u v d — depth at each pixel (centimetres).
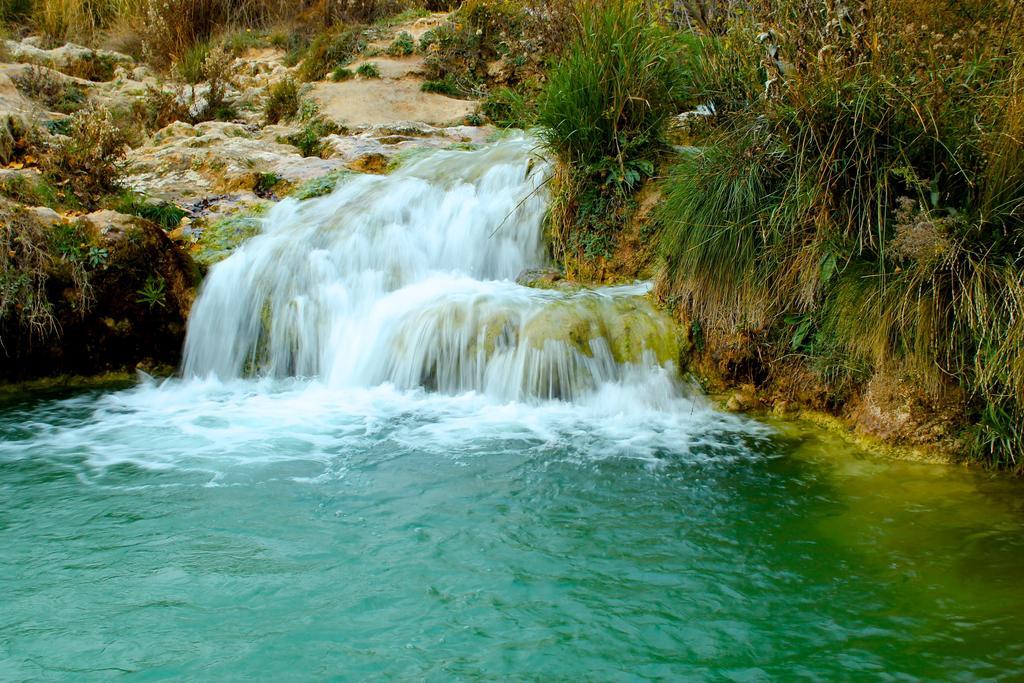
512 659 286
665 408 543
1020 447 433
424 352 582
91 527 379
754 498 412
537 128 730
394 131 1036
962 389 455
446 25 1331
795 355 530
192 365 662
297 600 320
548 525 384
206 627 302
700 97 660
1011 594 327
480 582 335
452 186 782
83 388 625
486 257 721
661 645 296
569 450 474
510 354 562
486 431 504
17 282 602
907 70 486
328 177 857
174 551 357
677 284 573
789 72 509
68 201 729
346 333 632
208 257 716
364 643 294
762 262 536
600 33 659
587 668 282
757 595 328
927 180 477
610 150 671
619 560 354
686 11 744
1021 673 279
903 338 455
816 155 510
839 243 499
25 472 446
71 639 294
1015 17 476
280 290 668
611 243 660
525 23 935
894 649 294
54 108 1200
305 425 522
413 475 440
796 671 282
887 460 460
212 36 1698
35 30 1753
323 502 407
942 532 377
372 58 1334
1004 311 427
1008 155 434
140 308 650
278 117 1212
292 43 1594
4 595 321
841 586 334
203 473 445
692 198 561
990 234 440
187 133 1077
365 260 701
